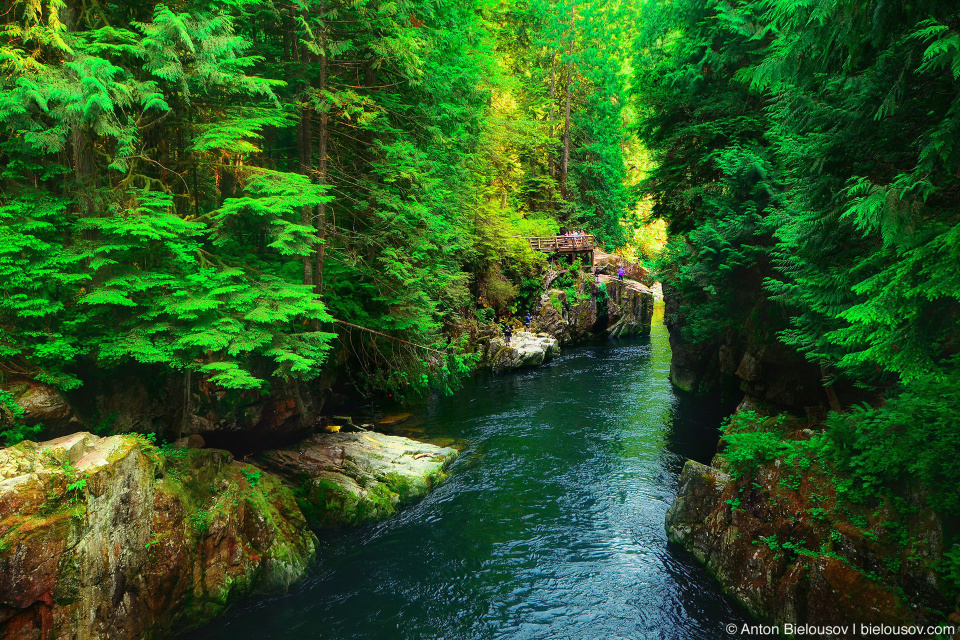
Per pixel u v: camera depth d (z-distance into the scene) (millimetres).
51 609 7188
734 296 18359
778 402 15594
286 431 13883
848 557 8172
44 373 9094
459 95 18516
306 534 11570
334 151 15312
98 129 8617
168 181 12023
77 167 9359
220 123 10523
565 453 16906
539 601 10016
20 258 8891
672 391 23875
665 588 10312
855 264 8414
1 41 8617
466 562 11258
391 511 13258
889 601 7539
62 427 9367
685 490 11867
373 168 14766
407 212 14789
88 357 10148
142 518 8734
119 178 10672
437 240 15586
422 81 15078
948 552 7156
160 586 8758
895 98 6609
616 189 43781
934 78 6895
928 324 6824
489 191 32312
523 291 34500
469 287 29078
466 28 19422
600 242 44125
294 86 13656
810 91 8398
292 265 13242
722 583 10203
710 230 15188
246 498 10711
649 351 33344
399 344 16375
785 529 9250
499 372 27406
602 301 37906
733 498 10594
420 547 11828
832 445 9438
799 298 11062
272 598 10125
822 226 8422
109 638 7879
